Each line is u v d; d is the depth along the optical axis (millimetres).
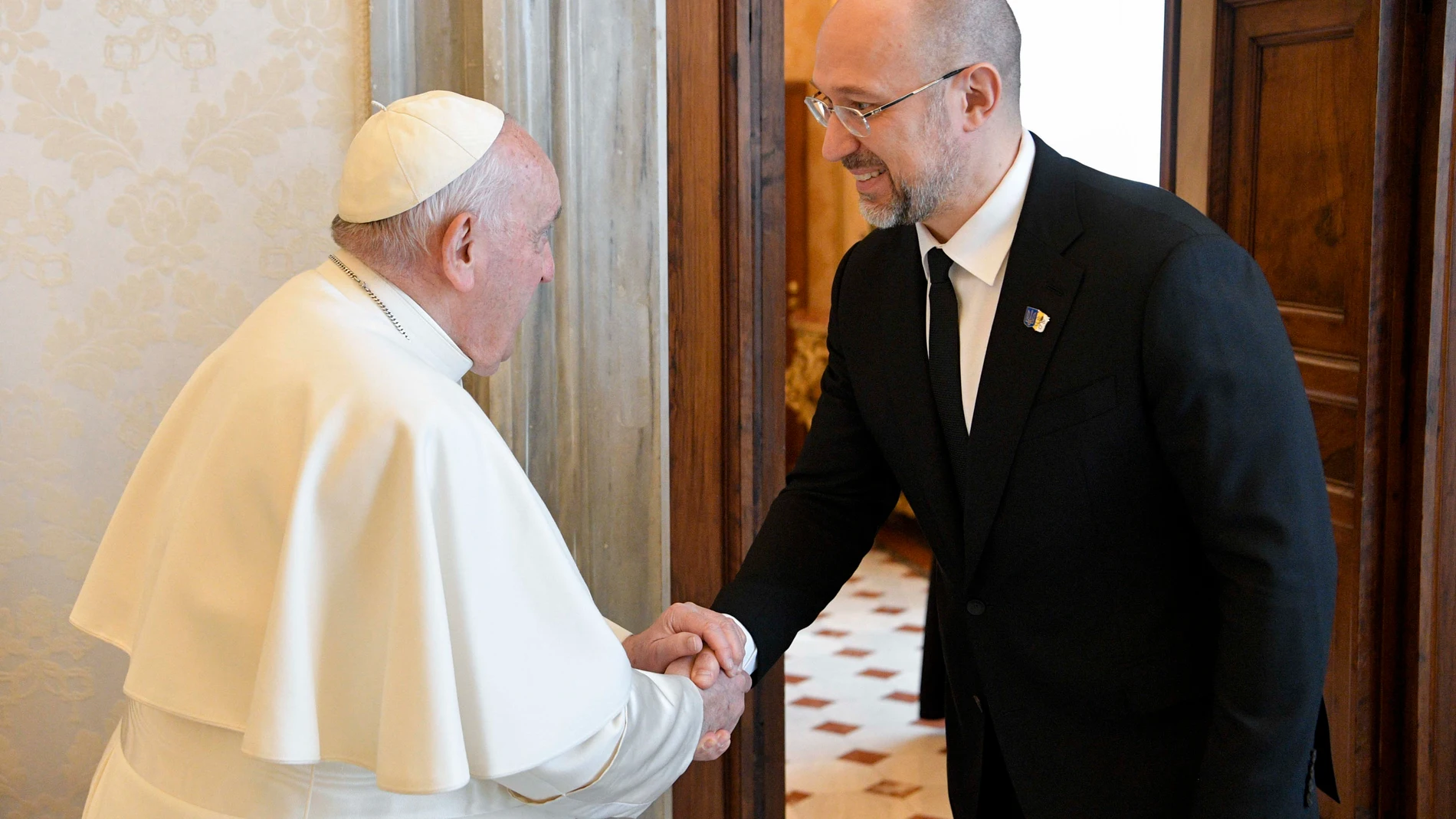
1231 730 1427
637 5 2166
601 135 2191
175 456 1493
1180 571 1569
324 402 1329
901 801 3680
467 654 1308
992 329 1585
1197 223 1492
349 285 1447
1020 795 1695
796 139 7438
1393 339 2594
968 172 1571
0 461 2156
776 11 2252
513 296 1486
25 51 2064
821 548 1897
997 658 1678
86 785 2252
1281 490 1391
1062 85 4379
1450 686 2648
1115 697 1605
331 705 1311
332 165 2158
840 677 4887
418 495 1291
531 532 1372
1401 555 2643
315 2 2113
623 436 2283
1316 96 2785
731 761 2424
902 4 1506
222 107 2115
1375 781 2707
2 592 2189
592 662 1374
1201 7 3188
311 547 1300
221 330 2166
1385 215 2564
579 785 1400
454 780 1252
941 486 1668
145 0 2074
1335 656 2797
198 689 1338
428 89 2176
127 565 1499
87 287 2129
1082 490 1533
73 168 2100
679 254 2254
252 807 1355
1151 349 1427
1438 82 2465
